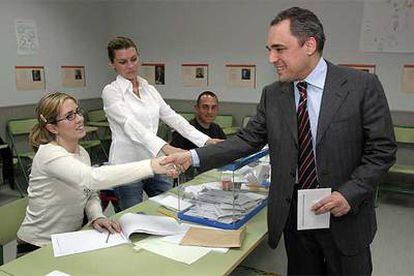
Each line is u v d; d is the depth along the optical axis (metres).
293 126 1.38
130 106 2.25
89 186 1.56
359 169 1.31
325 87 1.32
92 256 1.39
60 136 1.69
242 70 5.16
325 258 1.48
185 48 5.47
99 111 5.58
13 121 4.48
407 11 4.15
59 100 1.66
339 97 1.29
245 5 4.98
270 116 1.46
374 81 1.30
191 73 5.49
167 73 5.66
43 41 4.85
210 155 1.60
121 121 2.19
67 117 1.66
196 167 1.62
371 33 4.37
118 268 1.31
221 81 5.32
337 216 1.34
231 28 5.12
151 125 2.34
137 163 1.60
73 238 1.53
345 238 1.38
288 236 1.57
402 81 4.31
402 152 4.32
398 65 4.30
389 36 4.29
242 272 1.87
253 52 5.05
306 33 1.23
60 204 1.68
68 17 5.18
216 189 2.05
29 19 4.65
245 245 1.50
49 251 1.43
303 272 1.59
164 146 2.02
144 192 2.42
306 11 1.27
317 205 1.31
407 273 2.62
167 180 2.29
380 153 1.28
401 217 3.63
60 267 1.31
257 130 1.59
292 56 1.25
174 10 5.43
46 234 1.71
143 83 2.38
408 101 4.32
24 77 4.66
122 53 2.18
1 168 4.13
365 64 4.47
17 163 4.32
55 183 1.65
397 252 2.92
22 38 4.58
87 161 1.83
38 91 4.85
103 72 5.86
